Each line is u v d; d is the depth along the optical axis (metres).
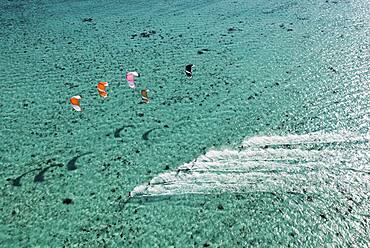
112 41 154.25
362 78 120.44
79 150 94.38
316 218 75.69
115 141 97.12
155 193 81.75
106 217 76.69
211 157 91.19
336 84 118.00
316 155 90.75
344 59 133.00
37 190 82.88
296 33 156.62
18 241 72.12
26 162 90.62
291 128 99.62
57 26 170.38
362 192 81.06
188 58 138.00
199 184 83.81
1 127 102.75
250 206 78.50
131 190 82.56
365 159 89.25
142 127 102.12
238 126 101.12
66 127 102.69
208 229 73.94
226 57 137.88
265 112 106.44
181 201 79.75
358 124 100.06
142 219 76.12
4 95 117.56
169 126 102.12
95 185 84.00
